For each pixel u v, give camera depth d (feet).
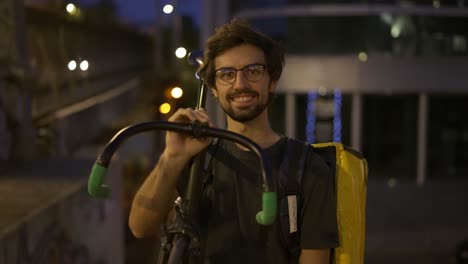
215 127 4.71
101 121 56.49
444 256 39.27
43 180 18.47
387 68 48.47
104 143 48.93
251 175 5.21
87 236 18.51
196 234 4.95
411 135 49.37
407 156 49.47
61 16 43.73
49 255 14.35
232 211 5.21
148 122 4.68
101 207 20.71
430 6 48.34
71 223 16.62
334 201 5.17
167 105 40.83
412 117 49.32
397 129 49.42
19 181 18.26
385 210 47.88
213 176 5.32
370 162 49.47
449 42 48.80
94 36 70.95
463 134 49.80
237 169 5.26
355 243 5.43
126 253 32.27
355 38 48.49
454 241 42.60
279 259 5.15
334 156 5.61
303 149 5.31
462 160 49.85
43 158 23.80
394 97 49.16
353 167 5.62
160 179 4.94
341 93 48.83
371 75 48.47
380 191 49.01
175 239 5.01
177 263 4.76
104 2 119.55
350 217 5.44
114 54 91.30
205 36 49.98
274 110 49.75
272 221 4.29
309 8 48.39
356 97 48.78
